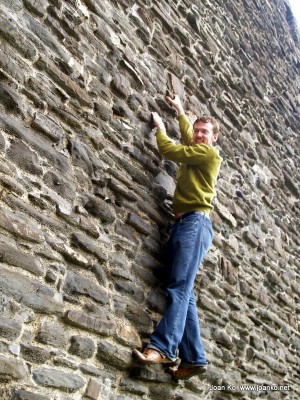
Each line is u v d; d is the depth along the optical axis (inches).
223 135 173.0
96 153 107.5
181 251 103.6
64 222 93.3
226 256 154.2
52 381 80.4
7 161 85.4
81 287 91.5
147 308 108.2
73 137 102.4
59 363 83.2
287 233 203.2
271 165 204.1
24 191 86.8
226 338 140.3
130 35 132.0
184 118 134.0
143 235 114.0
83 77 109.6
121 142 116.6
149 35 140.9
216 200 156.7
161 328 96.1
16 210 84.1
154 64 140.4
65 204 94.7
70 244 93.2
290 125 233.1
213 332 135.6
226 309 145.3
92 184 103.5
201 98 164.1
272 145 209.6
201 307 133.7
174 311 97.3
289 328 182.9
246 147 187.9
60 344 84.4
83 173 101.9
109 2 126.8
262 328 164.2
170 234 112.7
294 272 199.5
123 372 96.5
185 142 128.7
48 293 84.7
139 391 99.3
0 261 78.4
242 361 146.8
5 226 80.6
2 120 86.4
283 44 249.6
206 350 129.9
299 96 251.8
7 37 92.1
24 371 76.9
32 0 100.3
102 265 99.2
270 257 181.8
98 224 102.3
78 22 113.0
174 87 147.0
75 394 84.8
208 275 140.3
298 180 226.1
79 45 111.4
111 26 124.8
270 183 198.7
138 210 115.0
